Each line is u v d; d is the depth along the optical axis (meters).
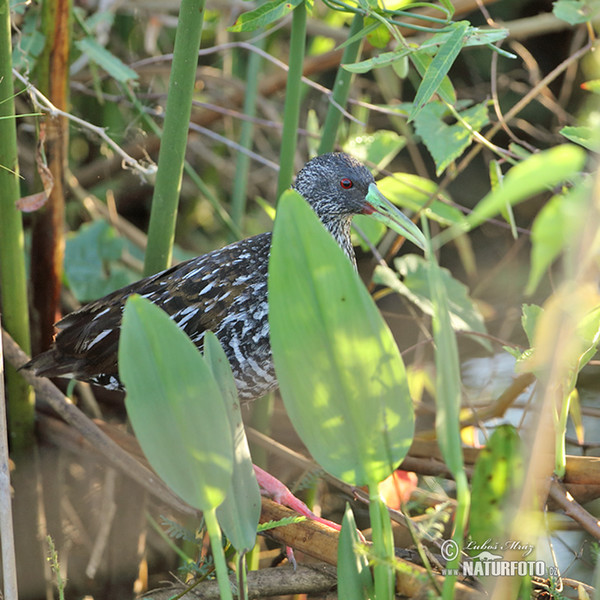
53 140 7.45
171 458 4.12
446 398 3.88
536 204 10.92
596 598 4.45
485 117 7.63
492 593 4.40
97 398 8.87
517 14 11.56
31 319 8.12
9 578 5.66
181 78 6.46
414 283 8.55
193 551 7.50
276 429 8.75
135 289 7.14
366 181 7.62
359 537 4.97
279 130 10.70
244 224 11.21
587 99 10.54
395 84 10.46
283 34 11.99
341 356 4.07
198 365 3.99
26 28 7.96
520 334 10.37
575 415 7.47
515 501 4.15
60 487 8.05
